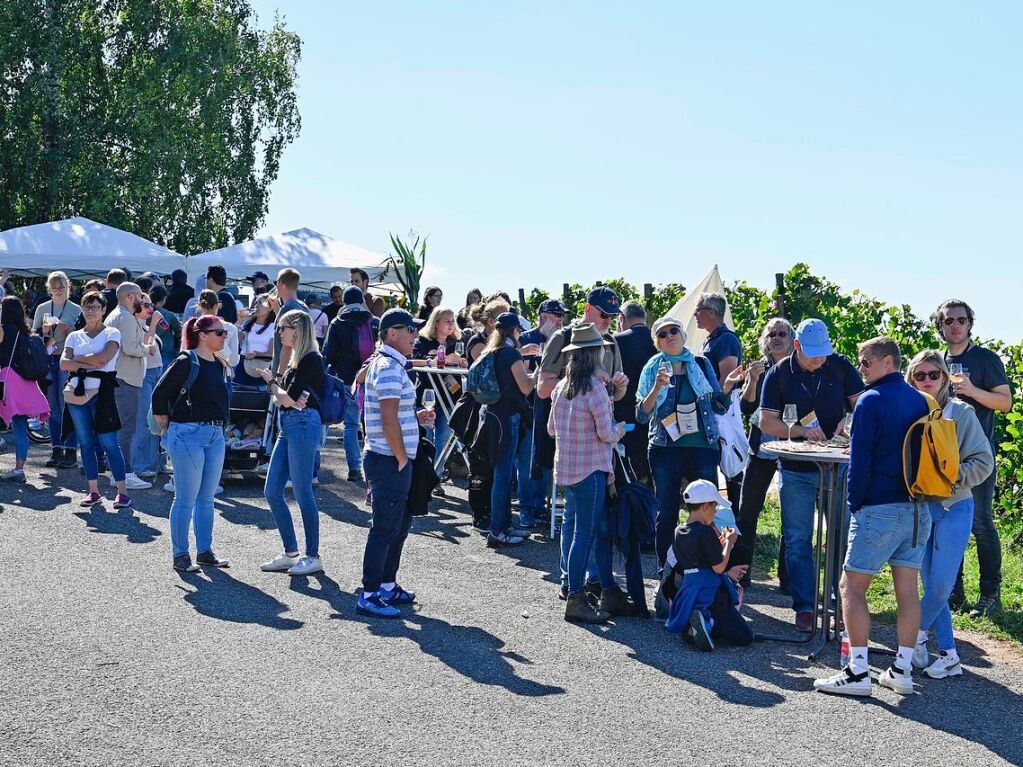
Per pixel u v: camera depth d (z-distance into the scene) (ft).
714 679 18.70
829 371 22.26
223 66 124.67
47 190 115.24
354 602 23.07
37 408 35.81
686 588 20.95
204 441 25.26
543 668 19.06
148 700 16.81
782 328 24.09
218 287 40.57
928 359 19.49
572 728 16.15
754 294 48.62
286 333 25.18
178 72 120.26
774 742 15.83
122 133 117.39
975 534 23.39
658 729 16.20
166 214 123.54
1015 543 31.94
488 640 20.67
